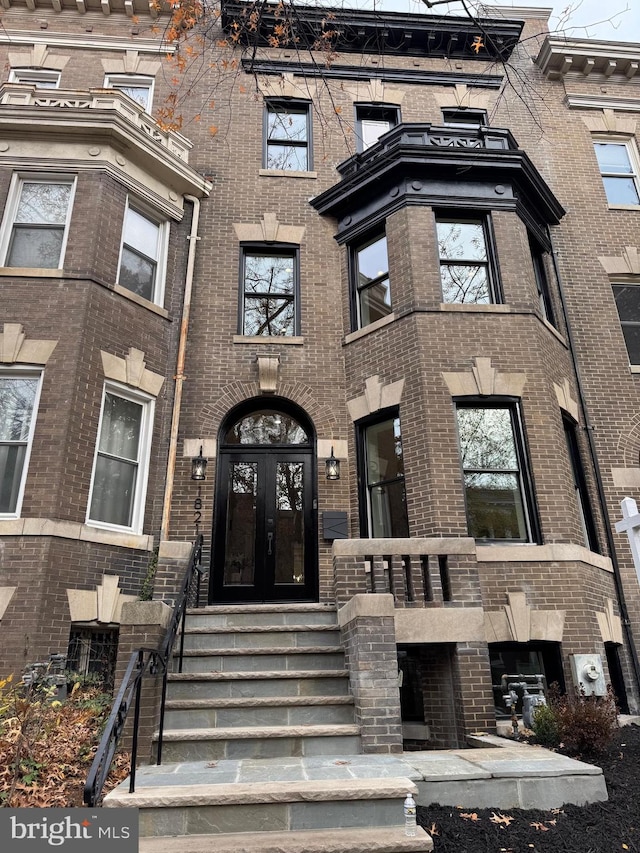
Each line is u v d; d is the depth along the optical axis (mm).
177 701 5320
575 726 5586
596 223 11422
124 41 11844
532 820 4191
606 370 10305
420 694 7637
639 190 12086
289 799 3773
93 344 8383
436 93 12289
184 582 6355
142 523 8477
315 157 11555
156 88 11680
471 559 7055
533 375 8945
